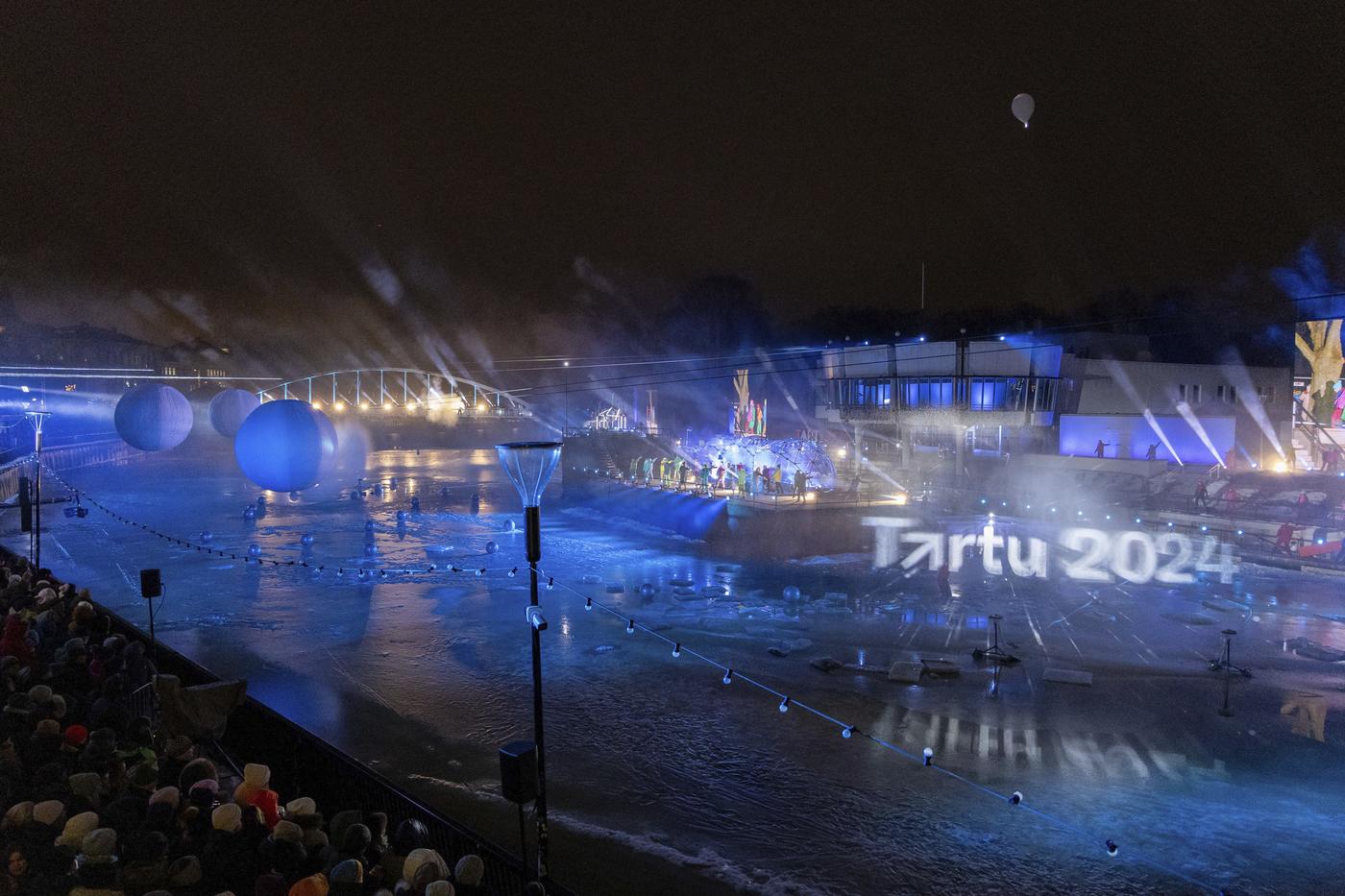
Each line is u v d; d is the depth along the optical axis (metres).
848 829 12.84
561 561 36.50
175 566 35.12
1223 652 21.41
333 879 6.29
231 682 9.41
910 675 19.77
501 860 7.15
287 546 40.50
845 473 49.84
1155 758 15.30
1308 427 45.56
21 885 5.83
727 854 12.14
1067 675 19.47
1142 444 44.44
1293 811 13.24
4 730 8.25
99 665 10.45
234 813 6.52
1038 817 13.09
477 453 107.88
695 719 17.62
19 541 39.97
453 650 23.08
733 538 38.09
